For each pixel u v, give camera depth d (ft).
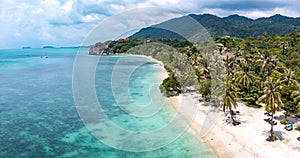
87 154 116.57
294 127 137.28
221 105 138.31
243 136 126.31
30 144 130.21
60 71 388.16
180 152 112.57
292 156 107.96
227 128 135.33
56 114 177.68
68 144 128.57
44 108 192.95
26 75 372.38
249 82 191.72
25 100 218.79
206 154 111.45
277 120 147.74
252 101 174.70
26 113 182.19
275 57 292.61
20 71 423.64
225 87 134.10
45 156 117.19
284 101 148.97
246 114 157.79
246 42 410.72
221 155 110.83
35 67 471.62
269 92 125.59
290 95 150.92
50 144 129.59
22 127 154.40
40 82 306.14
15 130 149.59
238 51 301.43
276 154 109.81
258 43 411.13
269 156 108.47
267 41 435.94
